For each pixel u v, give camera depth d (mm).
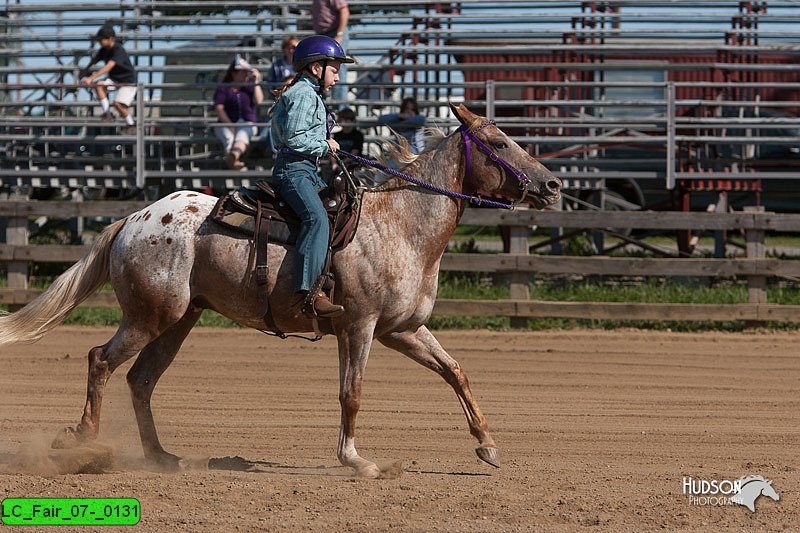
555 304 17938
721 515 7688
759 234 18172
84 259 9156
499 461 9547
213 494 8023
